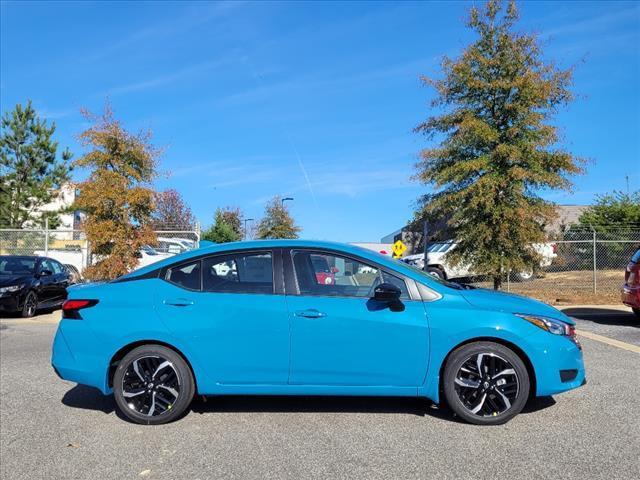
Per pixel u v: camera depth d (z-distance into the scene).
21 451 4.64
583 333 10.38
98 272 15.22
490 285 19.14
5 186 29.91
